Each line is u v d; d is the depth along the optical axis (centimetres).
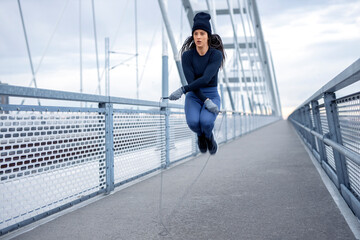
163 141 420
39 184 200
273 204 223
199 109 199
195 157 542
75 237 171
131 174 325
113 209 225
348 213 195
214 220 192
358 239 153
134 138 335
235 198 245
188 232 173
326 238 156
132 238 168
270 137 1013
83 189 245
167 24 898
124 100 306
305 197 239
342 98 216
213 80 201
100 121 273
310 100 385
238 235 166
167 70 835
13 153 180
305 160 448
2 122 172
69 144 229
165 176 357
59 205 217
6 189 175
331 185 277
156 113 399
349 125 208
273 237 161
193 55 196
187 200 245
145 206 231
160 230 178
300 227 174
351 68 145
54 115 214
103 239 167
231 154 562
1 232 171
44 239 169
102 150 273
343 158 240
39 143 200
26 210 189
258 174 349
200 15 186
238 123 1104
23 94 179
